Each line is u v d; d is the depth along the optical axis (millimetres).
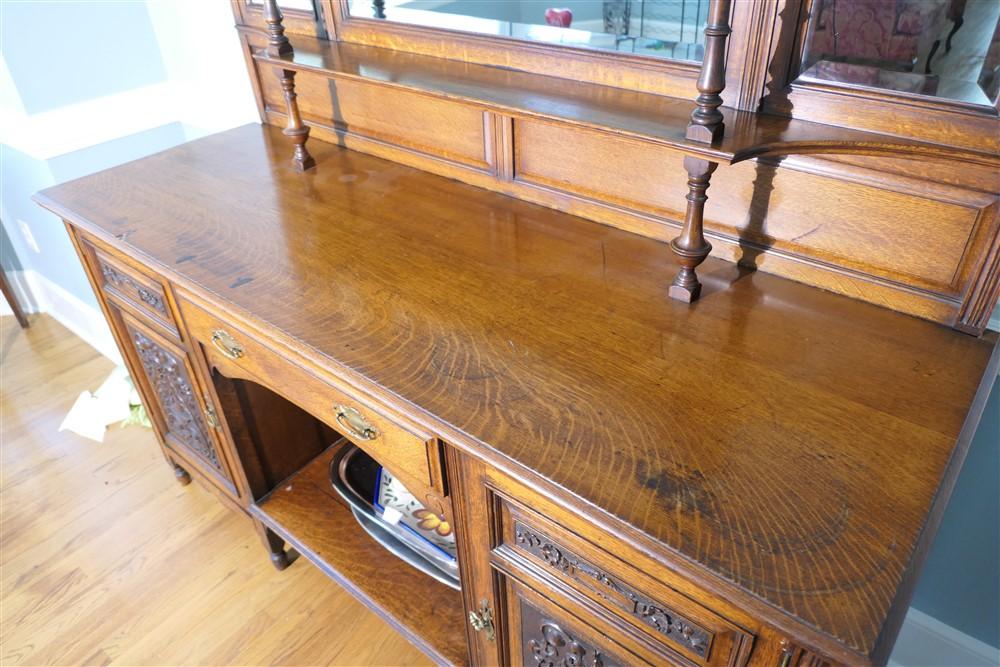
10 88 1567
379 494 1290
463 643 1095
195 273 980
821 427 681
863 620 510
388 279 947
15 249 2213
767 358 776
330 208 1146
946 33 706
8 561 1501
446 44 1157
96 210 1181
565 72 1034
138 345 1356
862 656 489
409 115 1232
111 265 1222
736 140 766
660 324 840
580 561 731
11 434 1850
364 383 776
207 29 1570
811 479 626
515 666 981
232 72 1593
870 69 767
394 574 1213
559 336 826
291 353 917
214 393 1215
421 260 989
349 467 1354
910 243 805
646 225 1018
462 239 1040
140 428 1866
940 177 750
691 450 661
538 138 1073
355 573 1218
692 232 834
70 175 1697
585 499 619
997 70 697
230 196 1205
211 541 1541
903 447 656
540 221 1085
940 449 653
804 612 519
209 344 1114
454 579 1147
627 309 870
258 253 1024
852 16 750
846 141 749
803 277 904
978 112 719
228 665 1297
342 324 861
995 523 1033
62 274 2068
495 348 810
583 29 987
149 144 1829
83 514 1611
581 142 1024
